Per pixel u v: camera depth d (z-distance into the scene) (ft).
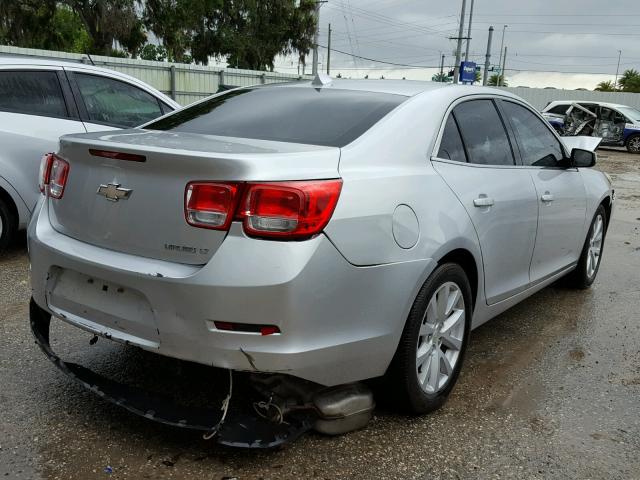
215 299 7.58
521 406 10.82
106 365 11.39
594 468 9.03
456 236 9.89
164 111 21.86
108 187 8.52
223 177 7.68
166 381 10.79
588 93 116.98
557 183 14.19
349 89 11.48
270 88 12.32
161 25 90.12
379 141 9.43
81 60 52.95
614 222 30.27
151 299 8.00
